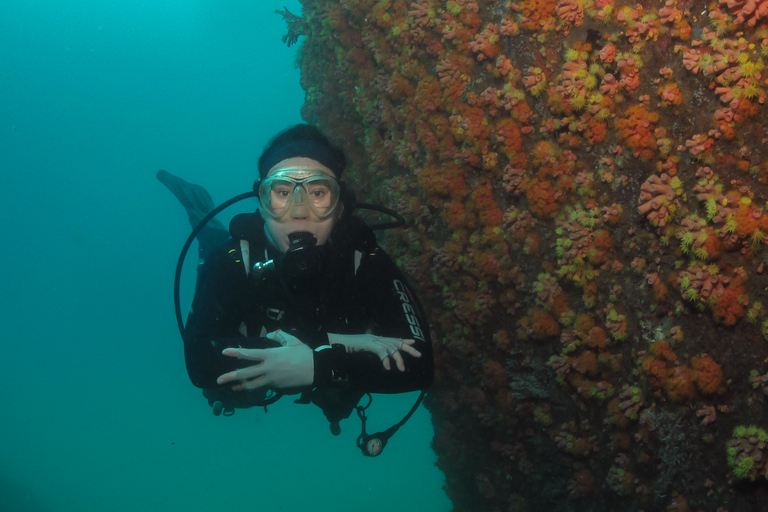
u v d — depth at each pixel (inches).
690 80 83.0
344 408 94.0
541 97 105.6
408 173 151.6
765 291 77.2
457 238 129.6
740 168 76.5
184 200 251.1
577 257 99.3
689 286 81.6
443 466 177.2
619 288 97.7
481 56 114.7
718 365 82.7
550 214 106.7
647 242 92.5
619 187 94.8
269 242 82.0
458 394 148.0
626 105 91.4
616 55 90.8
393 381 71.2
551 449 120.6
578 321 102.6
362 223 83.3
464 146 122.6
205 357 71.3
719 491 86.0
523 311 119.6
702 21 81.4
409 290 86.2
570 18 95.8
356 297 83.7
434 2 130.4
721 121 77.7
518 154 109.9
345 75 173.2
